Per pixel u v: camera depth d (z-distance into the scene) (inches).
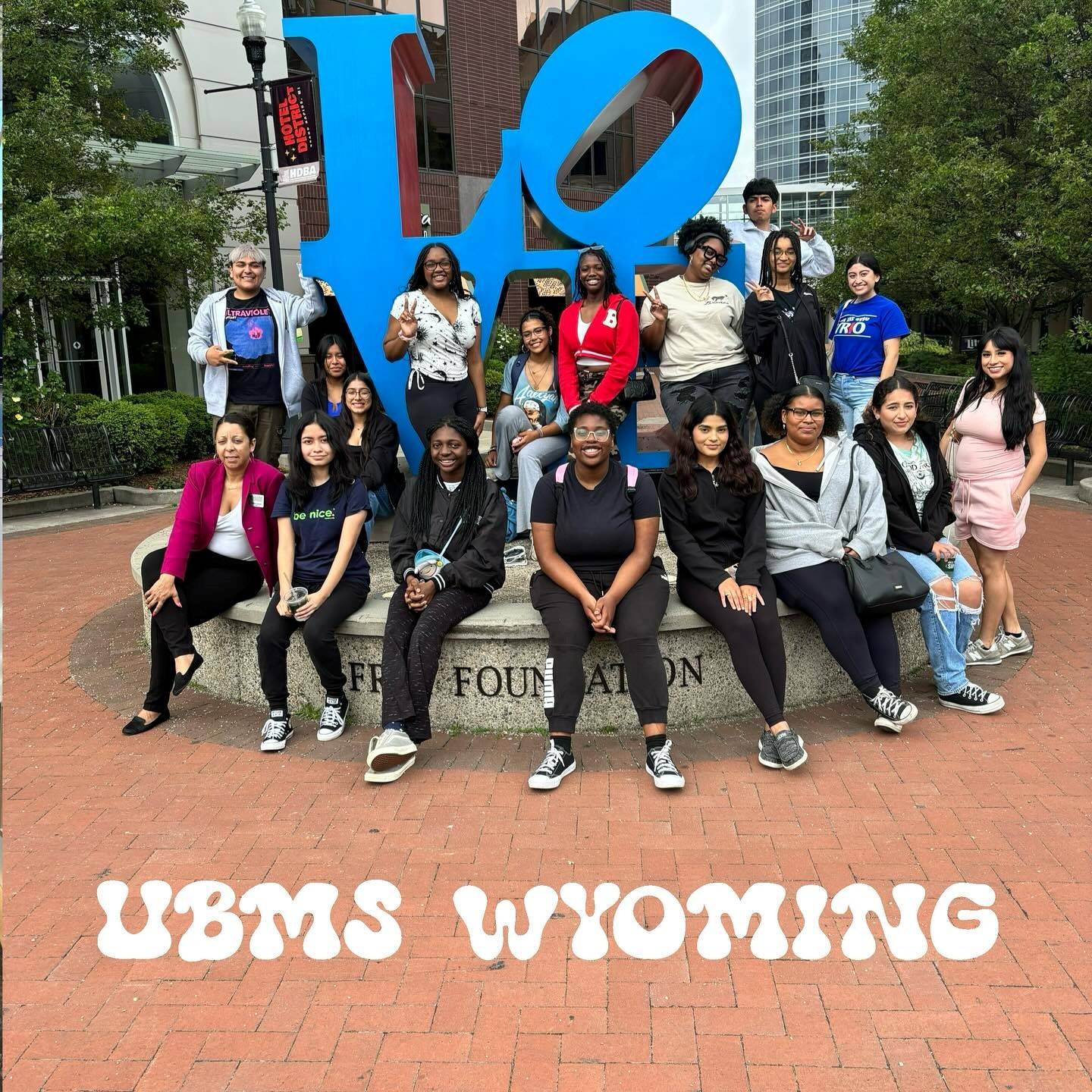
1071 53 409.4
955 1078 91.8
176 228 446.9
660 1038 98.3
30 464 415.2
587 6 964.0
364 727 182.1
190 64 628.7
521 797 151.1
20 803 153.5
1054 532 319.3
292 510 178.4
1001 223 440.8
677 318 225.6
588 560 166.7
